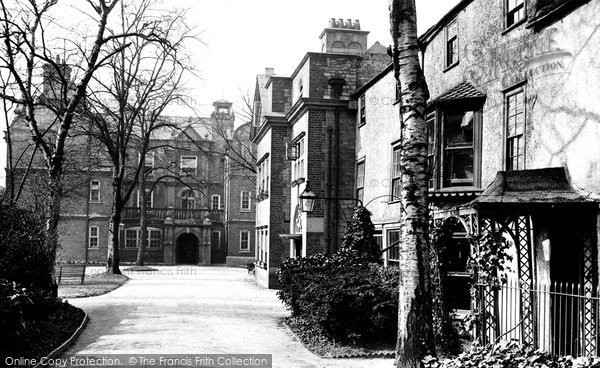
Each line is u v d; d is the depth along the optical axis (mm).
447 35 16938
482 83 14742
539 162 12242
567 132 11344
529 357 9438
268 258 30469
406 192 9930
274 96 31469
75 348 11664
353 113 26203
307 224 25375
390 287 13141
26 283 14109
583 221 11133
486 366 9250
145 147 37750
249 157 63844
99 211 59844
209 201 65375
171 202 64125
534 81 12508
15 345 10297
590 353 9984
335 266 16734
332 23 30188
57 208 19906
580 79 11016
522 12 13164
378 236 22406
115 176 36625
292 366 10539
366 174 23984
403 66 10125
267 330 15086
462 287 15227
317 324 13484
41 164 53531
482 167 14516
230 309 19797
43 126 56000
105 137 35156
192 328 14781
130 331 14039
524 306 12438
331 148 25891
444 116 15133
